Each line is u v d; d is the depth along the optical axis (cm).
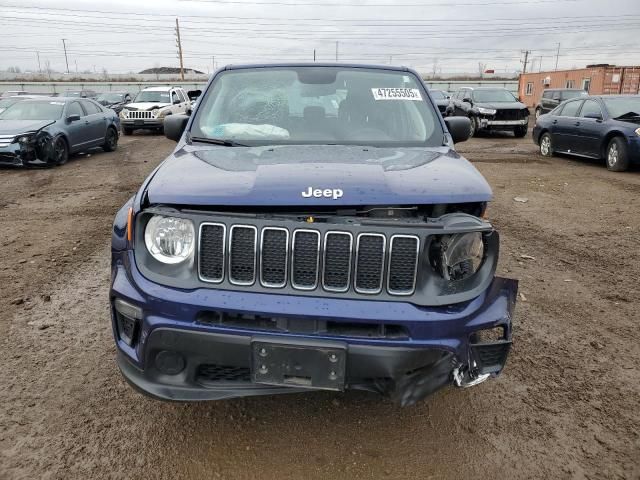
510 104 1948
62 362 331
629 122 1116
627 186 970
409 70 394
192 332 219
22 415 278
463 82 5775
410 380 223
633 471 248
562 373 332
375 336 216
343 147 310
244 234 220
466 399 303
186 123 359
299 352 214
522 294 459
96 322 387
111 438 263
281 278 220
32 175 1048
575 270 524
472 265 246
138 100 2125
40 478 235
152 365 232
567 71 3797
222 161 273
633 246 607
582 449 263
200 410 287
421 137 339
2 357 335
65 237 609
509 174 1105
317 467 247
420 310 217
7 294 436
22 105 1227
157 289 224
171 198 229
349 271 217
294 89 365
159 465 246
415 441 267
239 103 357
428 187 235
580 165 1241
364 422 280
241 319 221
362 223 219
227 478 240
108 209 755
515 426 280
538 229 680
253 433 270
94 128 1346
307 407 291
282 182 229
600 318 414
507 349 242
